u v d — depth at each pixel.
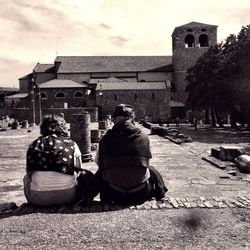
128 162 4.88
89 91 75.31
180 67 81.69
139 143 4.93
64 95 72.75
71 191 4.91
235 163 9.80
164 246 3.46
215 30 81.19
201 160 11.49
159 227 4.03
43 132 5.09
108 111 71.75
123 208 4.83
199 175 8.45
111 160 4.91
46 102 72.38
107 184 5.02
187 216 4.44
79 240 3.66
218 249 3.38
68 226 4.12
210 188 6.81
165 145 17.78
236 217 4.39
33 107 48.12
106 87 72.94
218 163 10.15
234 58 37.06
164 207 4.86
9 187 7.34
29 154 4.95
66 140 5.04
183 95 81.50
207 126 52.44
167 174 8.63
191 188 6.82
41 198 4.83
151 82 76.62
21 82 89.69
